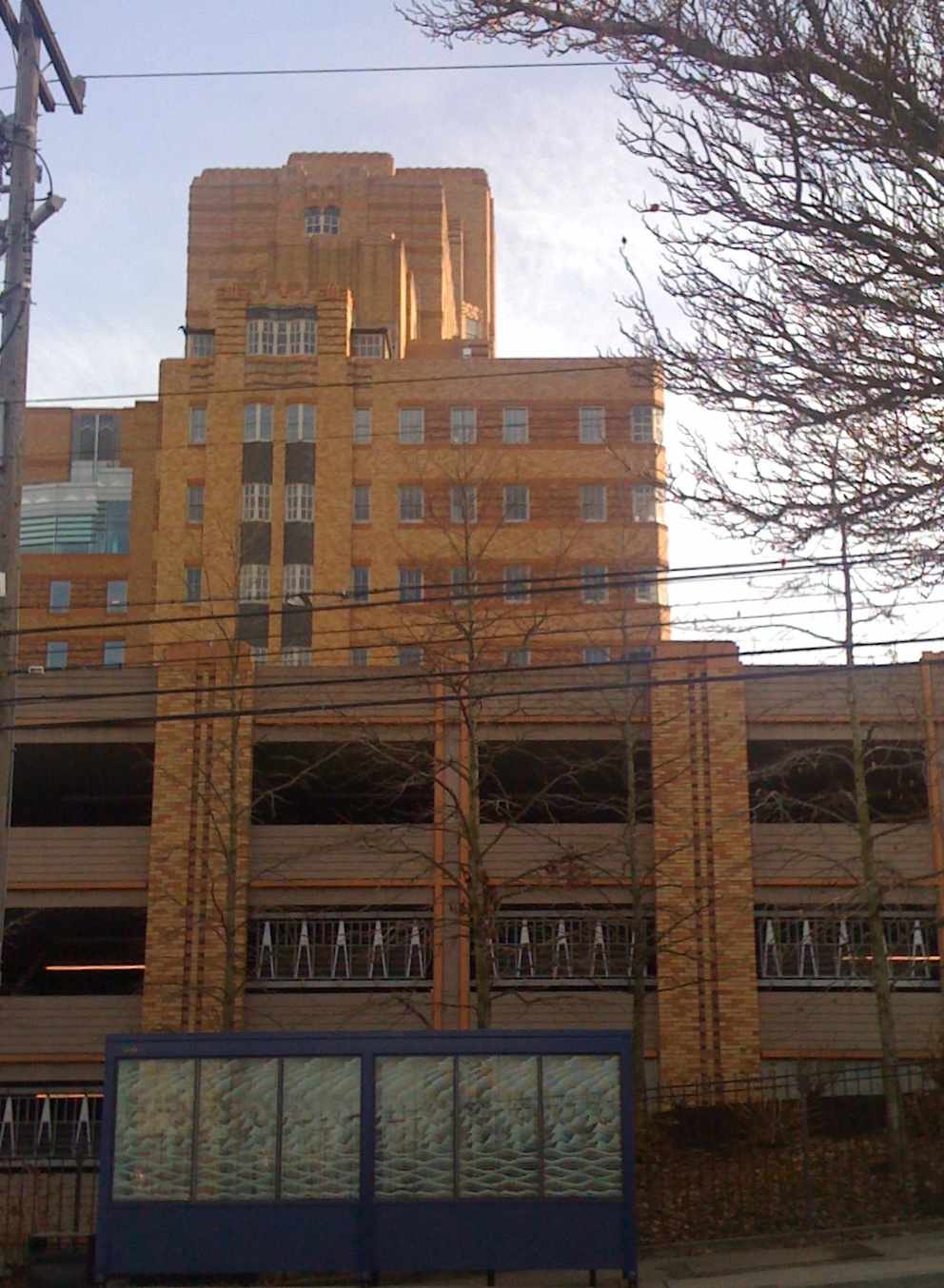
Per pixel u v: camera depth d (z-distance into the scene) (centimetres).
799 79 1236
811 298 1255
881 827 3027
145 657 5838
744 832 2933
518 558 5131
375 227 7456
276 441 5347
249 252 7488
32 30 1830
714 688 3008
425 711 3039
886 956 2545
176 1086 1664
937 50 1225
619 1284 1641
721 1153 2406
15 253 1784
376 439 5334
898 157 1245
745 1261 1753
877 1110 2633
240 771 2972
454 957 2906
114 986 3741
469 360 5397
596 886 2906
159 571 5244
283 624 5147
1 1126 2734
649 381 1330
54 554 6000
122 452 6138
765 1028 2864
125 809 3809
